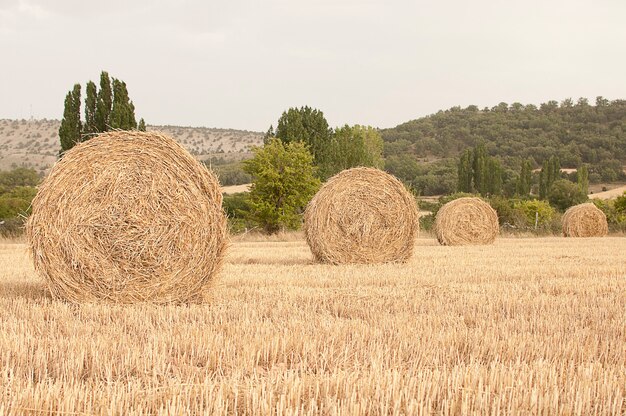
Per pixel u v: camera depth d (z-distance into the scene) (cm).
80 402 464
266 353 611
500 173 7112
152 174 978
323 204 1586
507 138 11856
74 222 952
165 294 969
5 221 2989
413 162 9056
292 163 3691
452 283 1177
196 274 982
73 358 563
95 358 564
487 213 2503
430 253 1948
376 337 680
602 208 4647
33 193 4547
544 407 477
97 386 496
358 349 635
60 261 950
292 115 4494
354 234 1583
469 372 546
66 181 959
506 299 969
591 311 879
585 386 504
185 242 977
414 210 1617
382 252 1595
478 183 7019
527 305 925
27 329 705
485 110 13762
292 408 463
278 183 3594
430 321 779
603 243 2522
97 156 970
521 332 727
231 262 1614
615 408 481
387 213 1599
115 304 942
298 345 637
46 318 809
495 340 666
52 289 951
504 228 3712
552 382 523
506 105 13738
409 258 1616
